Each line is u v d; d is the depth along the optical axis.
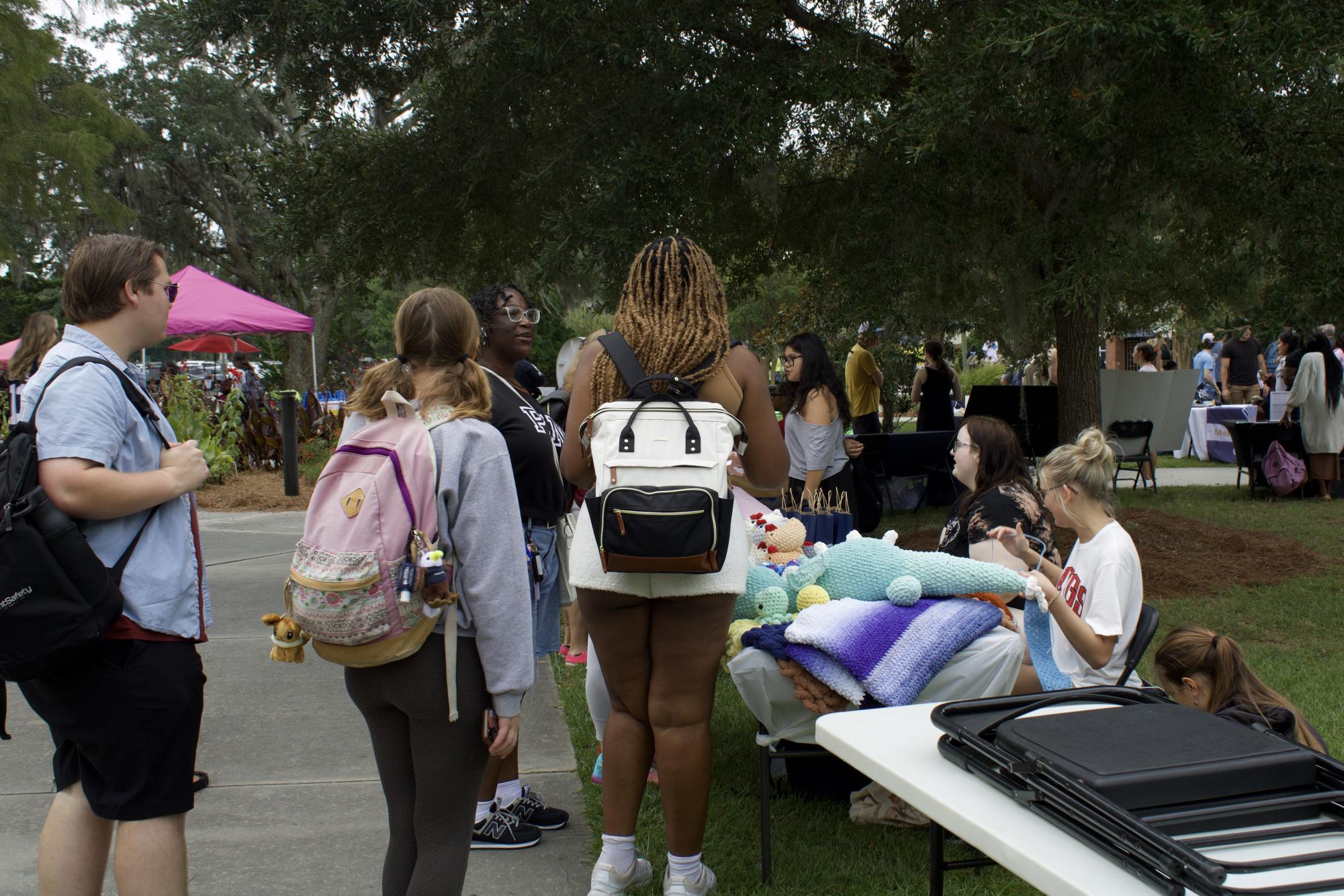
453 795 2.25
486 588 2.19
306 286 25.53
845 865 3.03
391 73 7.54
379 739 2.31
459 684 2.23
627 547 2.28
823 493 5.40
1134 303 9.98
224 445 12.80
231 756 3.92
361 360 32.25
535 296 6.63
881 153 6.90
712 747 3.95
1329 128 6.31
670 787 2.65
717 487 2.36
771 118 6.33
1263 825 1.28
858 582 3.16
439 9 6.80
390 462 2.14
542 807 3.37
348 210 7.98
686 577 2.47
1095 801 1.22
